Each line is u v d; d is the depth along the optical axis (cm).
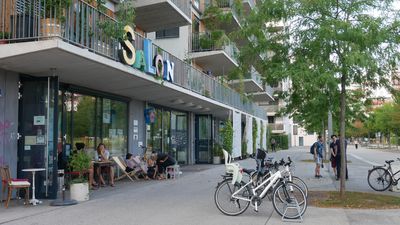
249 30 1322
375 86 1280
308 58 1207
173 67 1886
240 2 2067
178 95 2134
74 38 1209
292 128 9819
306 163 3052
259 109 4675
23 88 1277
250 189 1037
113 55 1359
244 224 935
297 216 978
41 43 1030
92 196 1355
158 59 1686
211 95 2605
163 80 1752
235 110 3195
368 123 2884
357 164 3009
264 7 1266
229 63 3036
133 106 2067
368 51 1153
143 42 1611
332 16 1212
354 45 1112
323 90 1227
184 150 2850
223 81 2844
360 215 1035
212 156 2973
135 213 1063
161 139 2438
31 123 1266
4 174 1154
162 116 2469
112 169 1636
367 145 9588
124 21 1393
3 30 1116
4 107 1208
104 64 1249
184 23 2320
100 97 1761
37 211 1081
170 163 1925
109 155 1744
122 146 1953
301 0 1213
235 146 3167
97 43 1291
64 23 1133
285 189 995
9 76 1229
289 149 6850
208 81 2564
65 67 1230
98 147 1631
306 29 1223
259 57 1348
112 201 1256
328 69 1155
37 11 1119
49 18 1108
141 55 1515
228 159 1080
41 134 1260
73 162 1384
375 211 1086
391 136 8444
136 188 1561
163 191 1483
